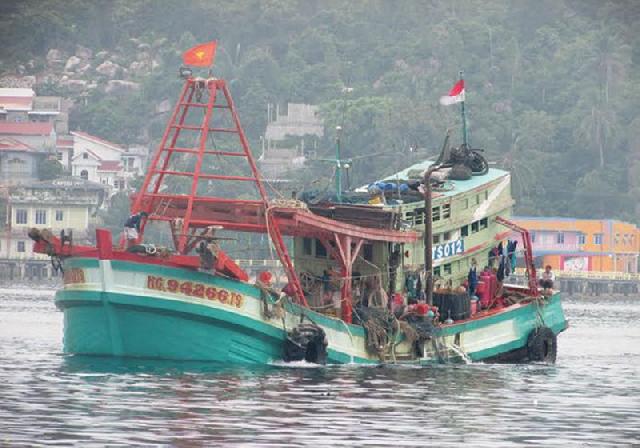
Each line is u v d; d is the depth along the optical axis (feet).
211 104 511.40
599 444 344.28
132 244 501.97
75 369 456.86
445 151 559.38
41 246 471.21
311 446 328.49
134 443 324.60
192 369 458.50
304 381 442.09
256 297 474.08
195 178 501.97
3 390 407.85
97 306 467.11
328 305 502.79
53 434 333.83
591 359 596.70
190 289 462.19
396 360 506.48
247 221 503.20
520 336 546.26
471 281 545.44
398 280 524.52
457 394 431.84
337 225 492.95
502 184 571.28
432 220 534.78
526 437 351.67
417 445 334.65
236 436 337.72
